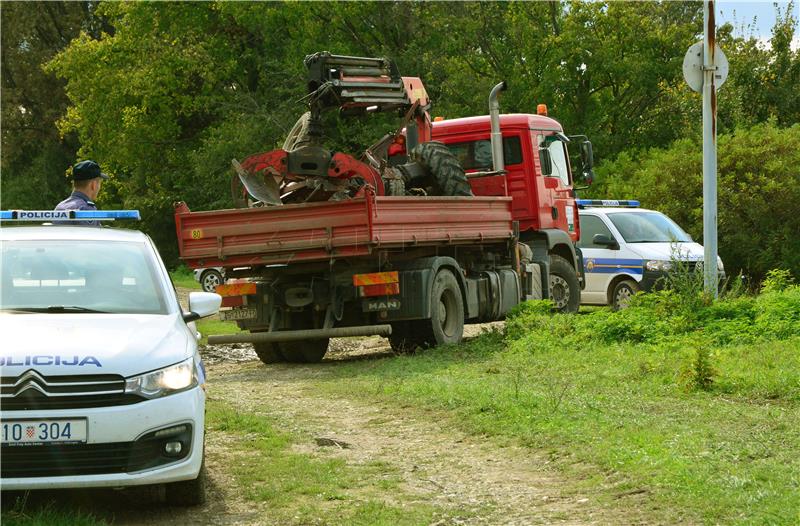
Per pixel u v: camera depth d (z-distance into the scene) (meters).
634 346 13.44
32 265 7.42
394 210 14.19
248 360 17.52
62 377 6.11
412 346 15.62
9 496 6.91
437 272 15.40
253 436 9.22
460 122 19.12
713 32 16.67
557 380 11.02
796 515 5.55
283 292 15.47
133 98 52.03
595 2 42.34
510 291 17.72
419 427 9.35
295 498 6.92
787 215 30.08
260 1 47.88
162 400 6.29
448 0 45.19
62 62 53.06
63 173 66.44
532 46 42.34
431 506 6.61
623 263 22.14
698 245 22.44
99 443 6.11
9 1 64.94
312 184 15.12
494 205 17.11
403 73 44.41
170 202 53.28
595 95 44.59
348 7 45.72
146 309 7.21
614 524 5.93
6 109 64.38
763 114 38.88
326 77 15.81
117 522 6.38
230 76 51.75
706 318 14.26
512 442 8.34
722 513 5.85
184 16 51.47
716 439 7.63
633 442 7.73
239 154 46.41
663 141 43.38
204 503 6.81
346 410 10.59
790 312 13.67
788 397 9.34
